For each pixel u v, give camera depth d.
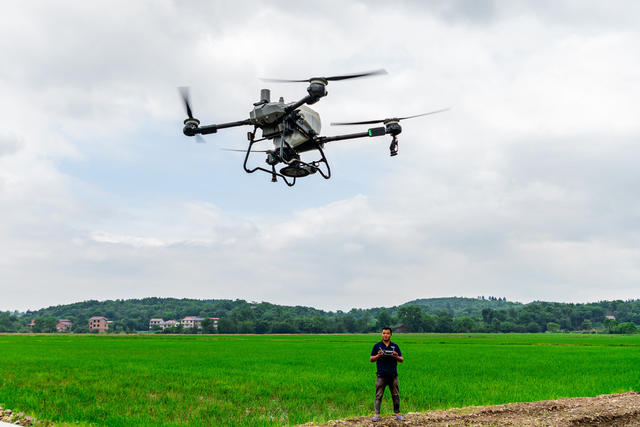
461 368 33.06
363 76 11.16
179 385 23.23
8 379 25.55
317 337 131.00
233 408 17.17
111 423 14.34
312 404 18.05
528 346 74.25
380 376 13.16
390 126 13.09
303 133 12.59
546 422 12.73
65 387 22.30
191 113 13.02
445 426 12.38
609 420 13.36
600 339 124.81
